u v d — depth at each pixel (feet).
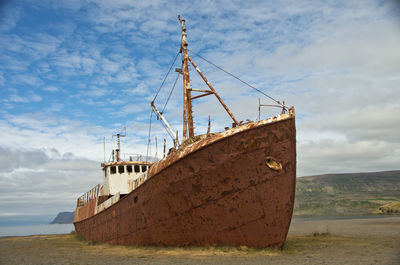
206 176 39.22
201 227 40.37
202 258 34.68
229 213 38.42
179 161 41.60
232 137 37.99
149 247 47.42
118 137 83.05
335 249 41.45
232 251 37.65
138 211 50.31
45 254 51.52
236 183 37.86
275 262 31.42
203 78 55.36
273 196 36.96
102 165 77.15
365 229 81.46
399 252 37.32
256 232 37.78
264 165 37.11
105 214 66.13
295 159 37.58
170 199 43.01
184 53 57.93
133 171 74.13
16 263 41.81
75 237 95.25
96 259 41.24
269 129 37.22
